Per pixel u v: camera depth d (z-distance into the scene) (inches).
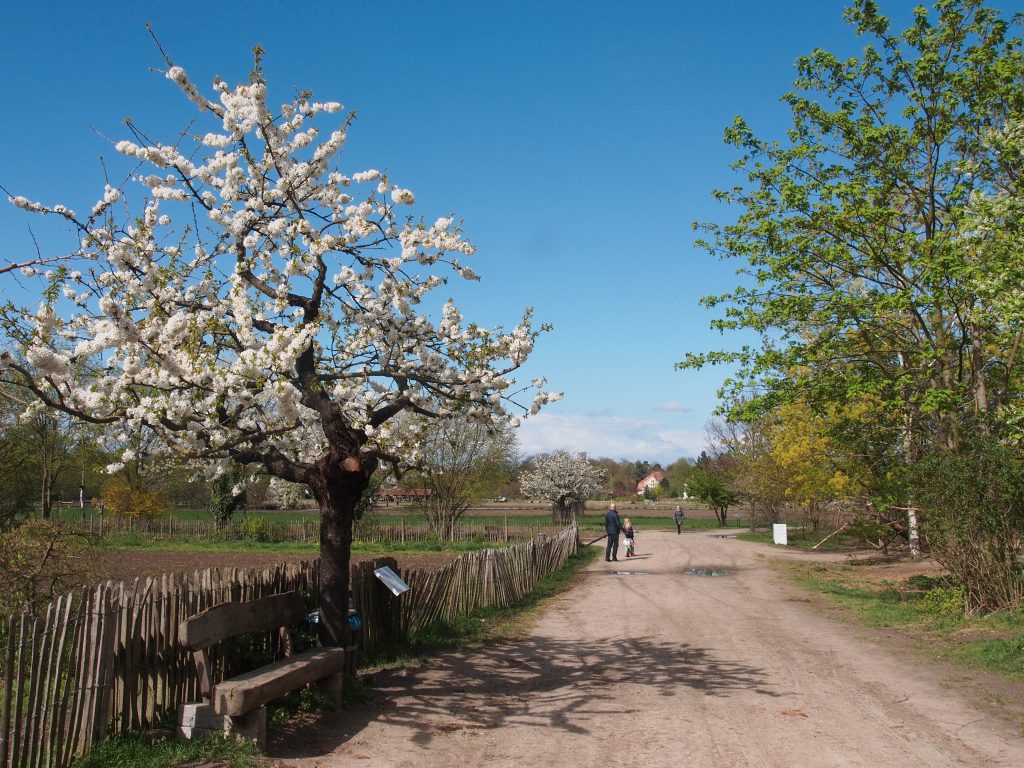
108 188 284.4
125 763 214.1
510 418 344.8
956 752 243.9
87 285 253.1
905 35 548.7
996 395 556.1
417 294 339.6
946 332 548.7
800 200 554.6
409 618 431.8
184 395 281.1
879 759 237.9
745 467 1498.5
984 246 445.1
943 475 479.8
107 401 259.3
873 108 574.6
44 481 1134.4
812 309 573.9
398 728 270.1
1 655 267.7
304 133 309.1
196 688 261.6
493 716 287.9
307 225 295.4
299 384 309.1
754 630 478.6
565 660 392.8
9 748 194.2
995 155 513.3
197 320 271.1
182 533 1429.6
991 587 468.1
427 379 330.6
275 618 286.4
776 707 299.0
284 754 237.6
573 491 2012.8
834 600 610.2
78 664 215.9
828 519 1460.4
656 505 3289.9
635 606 593.0
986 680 338.0
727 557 1050.7
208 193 313.3
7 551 319.3
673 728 271.7
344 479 307.1
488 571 576.1
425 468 363.6
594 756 242.2
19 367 223.1
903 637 443.8
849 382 575.8
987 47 524.7
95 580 412.8
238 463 339.0
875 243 555.8
